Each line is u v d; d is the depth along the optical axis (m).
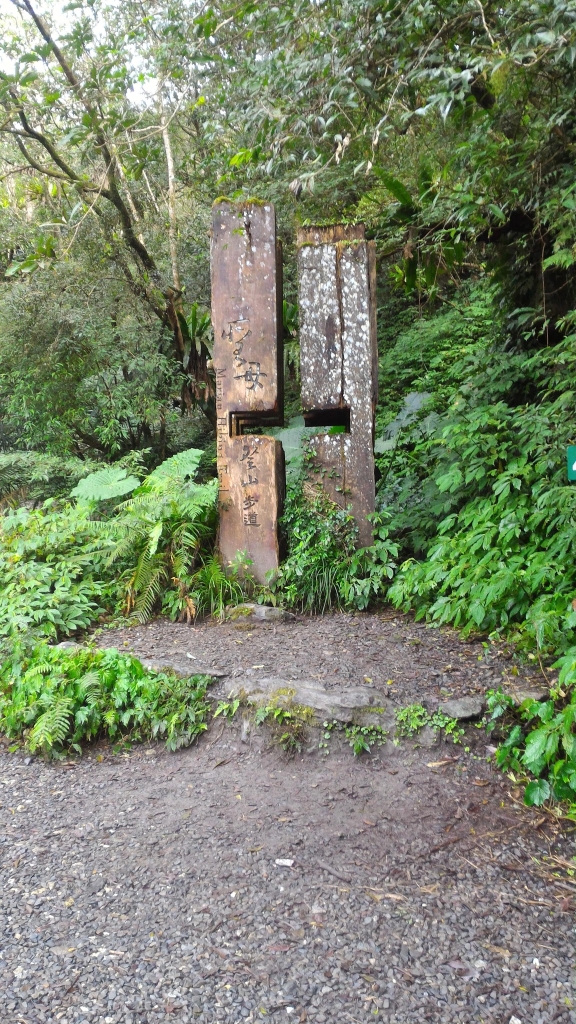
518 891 2.51
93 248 8.88
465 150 4.93
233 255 5.42
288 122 4.80
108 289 8.88
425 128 5.97
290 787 3.19
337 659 4.14
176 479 5.88
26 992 2.10
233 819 2.98
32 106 7.72
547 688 3.62
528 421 4.84
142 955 2.24
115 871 2.66
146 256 9.25
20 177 10.41
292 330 8.38
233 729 3.61
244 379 5.43
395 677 3.85
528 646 3.89
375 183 7.34
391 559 5.41
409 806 3.01
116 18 7.38
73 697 3.74
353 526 5.36
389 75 5.00
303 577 5.15
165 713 3.68
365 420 5.37
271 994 2.08
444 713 3.46
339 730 3.42
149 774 3.40
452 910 2.42
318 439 5.45
